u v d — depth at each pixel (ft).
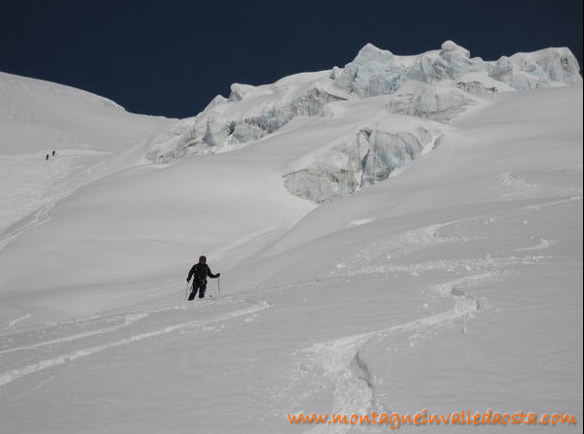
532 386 28.53
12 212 394.93
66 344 58.29
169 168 371.97
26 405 38.34
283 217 302.25
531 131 295.07
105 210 300.81
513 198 172.76
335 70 533.55
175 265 233.35
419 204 199.82
